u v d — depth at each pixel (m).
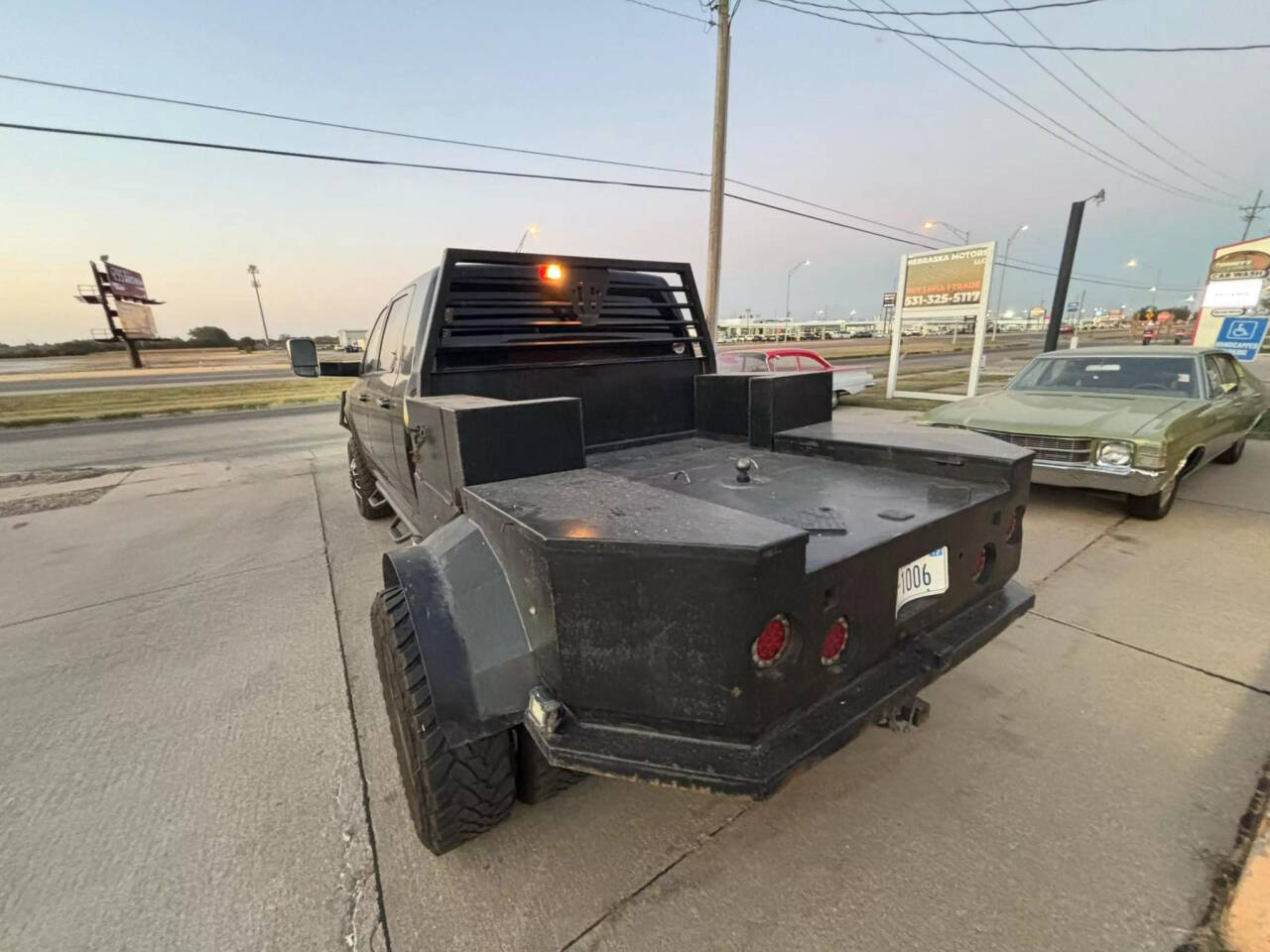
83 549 5.16
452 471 1.97
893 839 1.90
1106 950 1.52
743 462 2.21
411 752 1.73
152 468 8.85
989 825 1.94
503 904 1.71
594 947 1.58
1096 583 3.77
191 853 1.93
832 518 1.78
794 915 1.65
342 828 2.02
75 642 3.43
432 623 1.61
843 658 1.55
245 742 2.50
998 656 2.95
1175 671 2.79
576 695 1.42
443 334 2.72
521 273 2.84
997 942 1.55
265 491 7.24
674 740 1.38
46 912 1.72
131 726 2.62
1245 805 1.98
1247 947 1.50
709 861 1.84
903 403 13.62
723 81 11.55
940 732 2.41
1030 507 5.44
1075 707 2.54
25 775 2.32
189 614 3.77
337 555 4.78
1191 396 5.43
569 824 2.01
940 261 13.15
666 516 1.48
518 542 1.48
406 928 1.65
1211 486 6.12
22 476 8.38
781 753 1.35
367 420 4.10
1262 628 3.16
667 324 3.28
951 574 1.86
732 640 1.29
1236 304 14.20
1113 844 1.85
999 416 5.35
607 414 3.06
